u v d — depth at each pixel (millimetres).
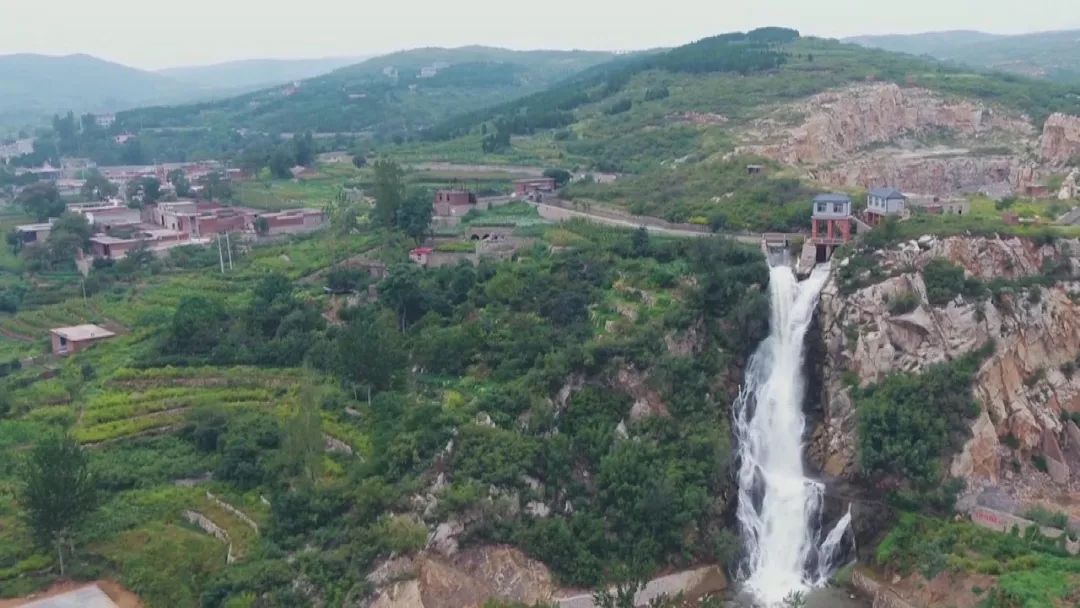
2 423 95188
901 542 84125
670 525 85812
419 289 111250
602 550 83375
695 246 108750
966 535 81312
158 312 126625
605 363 95812
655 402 95625
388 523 78062
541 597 79312
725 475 92000
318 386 97375
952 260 99812
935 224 105125
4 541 78375
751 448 98125
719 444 91688
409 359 101750
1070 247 103250
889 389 92688
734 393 100312
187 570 74188
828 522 90438
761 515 93000
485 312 107000
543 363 96062
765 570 88875
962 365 93188
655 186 149000
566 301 105438
